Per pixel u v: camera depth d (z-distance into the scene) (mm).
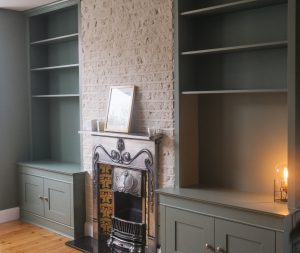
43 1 4695
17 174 5227
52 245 4273
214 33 3576
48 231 4734
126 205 4242
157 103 3768
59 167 4770
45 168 4730
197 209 3234
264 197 3203
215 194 3322
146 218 3887
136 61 3936
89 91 4469
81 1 4473
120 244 4066
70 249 4156
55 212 4668
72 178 4422
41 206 4855
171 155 3662
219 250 3090
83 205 4527
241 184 3482
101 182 4352
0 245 4270
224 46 3512
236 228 2980
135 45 3936
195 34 3693
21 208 5191
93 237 4438
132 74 3986
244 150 3447
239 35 3412
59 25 5164
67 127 5207
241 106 3449
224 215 3053
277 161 3240
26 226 4930
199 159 3768
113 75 4180
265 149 3312
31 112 5312
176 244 3416
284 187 3061
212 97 3641
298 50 2828
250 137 3404
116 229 4141
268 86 3252
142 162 3828
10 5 4863
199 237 3244
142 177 3875
